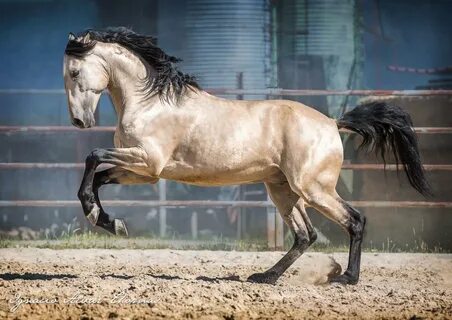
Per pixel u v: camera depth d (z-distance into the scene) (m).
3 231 18.55
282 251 15.14
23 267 12.71
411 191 17.53
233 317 8.95
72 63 10.93
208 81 19.97
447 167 15.26
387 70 23.92
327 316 9.24
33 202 15.45
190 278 11.71
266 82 19.97
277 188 11.60
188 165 11.00
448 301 10.38
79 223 18.53
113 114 21.22
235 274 12.47
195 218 18.98
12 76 22.83
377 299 10.38
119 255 14.16
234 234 19.30
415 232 17.55
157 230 19.31
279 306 9.73
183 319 8.87
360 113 11.76
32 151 20.52
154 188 20.19
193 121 10.95
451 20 24.44
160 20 20.39
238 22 19.92
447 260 14.29
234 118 11.05
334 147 11.20
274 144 11.09
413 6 24.38
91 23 22.77
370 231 17.66
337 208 11.23
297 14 20.23
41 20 22.95
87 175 10.70
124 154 10.76
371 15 24.17
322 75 20.30
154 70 11.09
